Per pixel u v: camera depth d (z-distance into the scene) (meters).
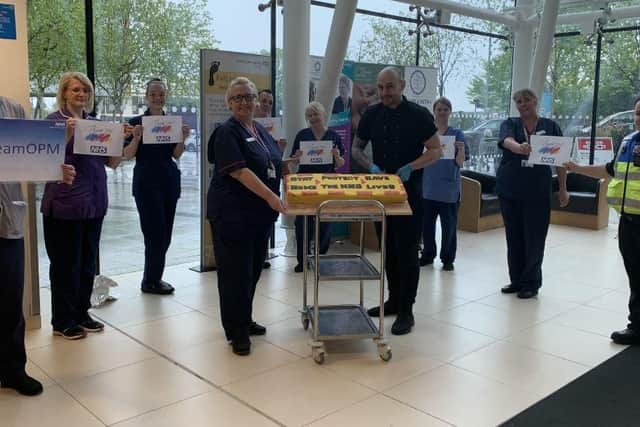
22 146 2.59
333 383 2.98
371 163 3.82
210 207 3.29
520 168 4.35
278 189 3.49
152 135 4.12
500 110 8.60
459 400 2.80
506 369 3.17
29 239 3.60
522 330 3.78
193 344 3.48
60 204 3.36
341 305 3.84
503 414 2.67
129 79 4.93
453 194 5.23
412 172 3.66
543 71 6.74
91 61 4.60
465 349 3.45
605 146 7.88
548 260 5.75
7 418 2.60
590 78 7.98
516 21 7.89
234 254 3.27
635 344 3.54
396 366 3.19
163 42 5.09
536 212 4.37
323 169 5.00
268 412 2.67
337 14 5.12
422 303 4.33
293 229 5.79
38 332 3.65
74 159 3.37
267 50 5.81
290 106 5.54
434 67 6.93
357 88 6.15
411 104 3.65
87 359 3.24
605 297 4.53
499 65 8.42
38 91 4.41
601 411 2.70
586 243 6.56
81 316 3.66
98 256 4.54
